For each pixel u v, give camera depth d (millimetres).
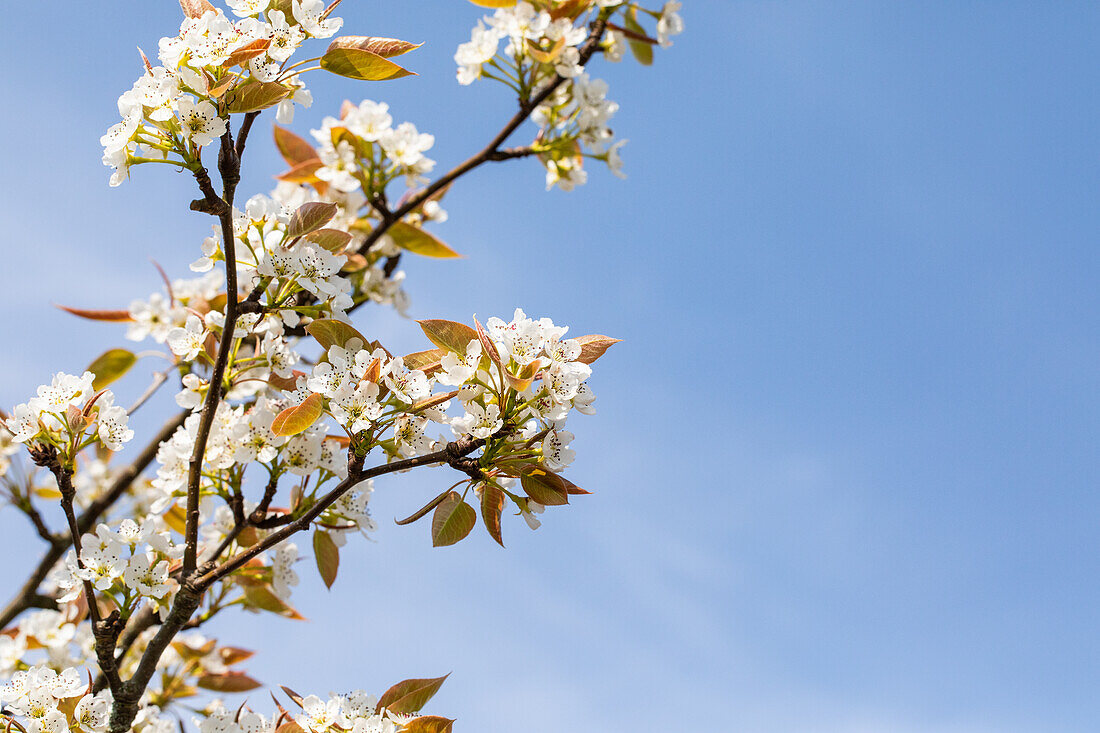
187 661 2229
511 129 2264
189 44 1863
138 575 1937
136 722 2109
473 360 1896
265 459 1982
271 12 1893
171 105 1863
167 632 1930
